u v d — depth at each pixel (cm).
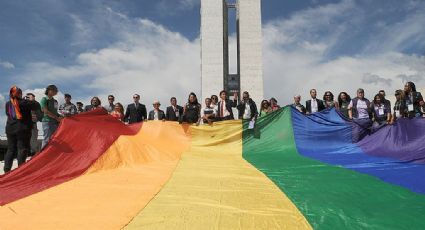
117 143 888
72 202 557
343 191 627
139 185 661
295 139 1145
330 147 1137
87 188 642
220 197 580
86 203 551
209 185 661
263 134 1155
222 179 711
